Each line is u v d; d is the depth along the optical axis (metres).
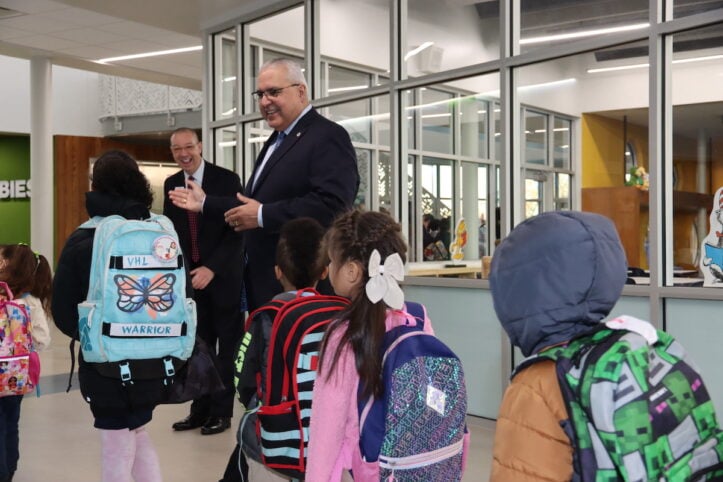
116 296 2.66
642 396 1.11
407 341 1.86
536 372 1.22
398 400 1.82
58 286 2.78
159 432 4.84
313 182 3.02
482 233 5.25
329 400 1.81
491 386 5.14
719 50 4.16
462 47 5.35
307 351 2.15
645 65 4.42
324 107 6.37
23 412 5.43
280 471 2.20
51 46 10.02
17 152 17.33
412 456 1.83
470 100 5.33
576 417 1.14
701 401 1.18
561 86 4.81
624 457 1.09
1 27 8.97
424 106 5.62
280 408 2.16
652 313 4.29
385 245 1.90
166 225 2.80
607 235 1.26
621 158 4.50
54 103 16.73
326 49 6.30
